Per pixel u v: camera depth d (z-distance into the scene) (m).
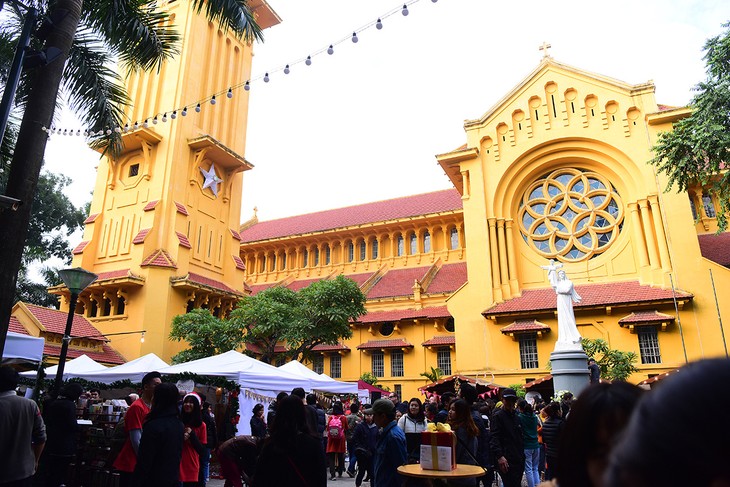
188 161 36.56
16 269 7.55
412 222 41.59
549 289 29.19
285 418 4.59
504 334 28.25
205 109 38.47
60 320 28.95
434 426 6.41
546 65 31.84
